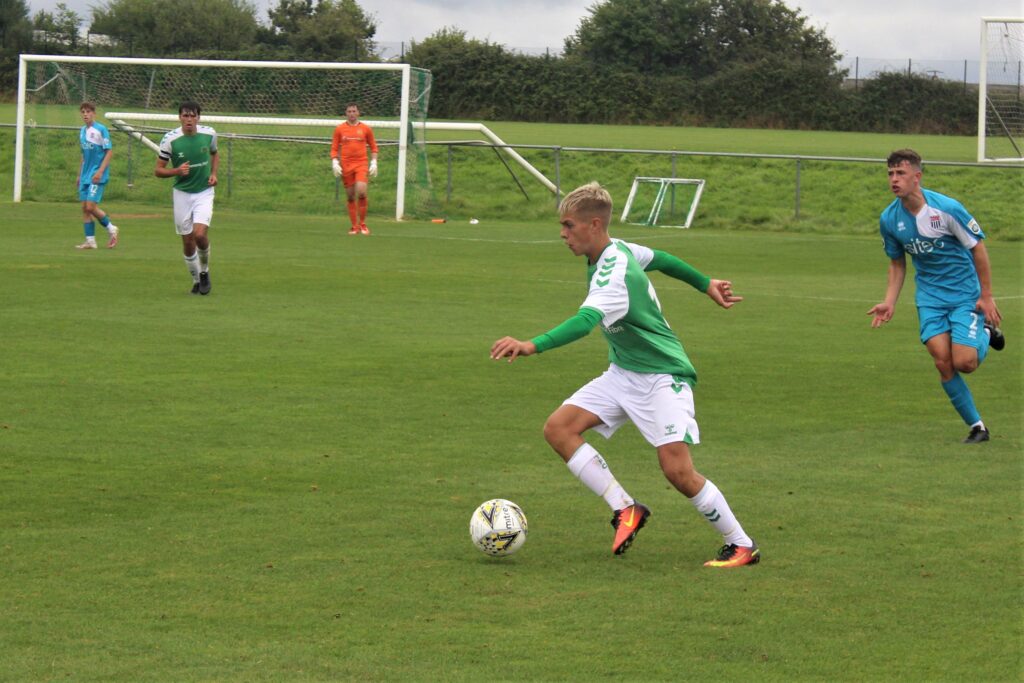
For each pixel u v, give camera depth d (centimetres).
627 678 1097
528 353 1323
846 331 3294
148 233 5691
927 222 2081
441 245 5519
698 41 16612
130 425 2100
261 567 1391
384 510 1630
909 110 13938
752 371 2702
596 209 1401
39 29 15238
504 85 14500
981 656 1156
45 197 7662
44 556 1420
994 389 2555
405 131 7006
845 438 2094
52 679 1081
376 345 2923
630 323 1407
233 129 8669
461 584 1345
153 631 1196
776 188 8050
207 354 2770
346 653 1145
